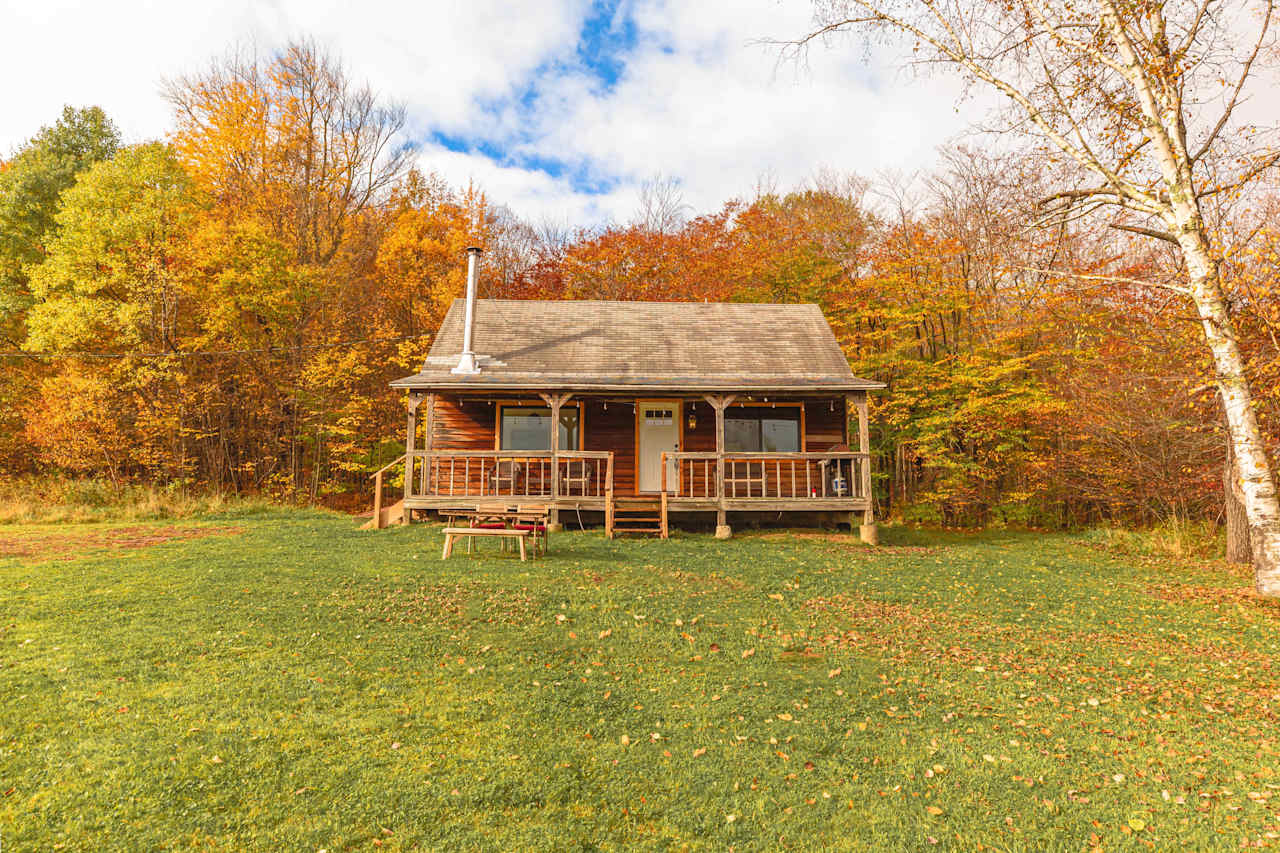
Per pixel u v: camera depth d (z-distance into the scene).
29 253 25.02
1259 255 10.03
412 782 4.49
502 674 6.46
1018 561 13.30
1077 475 20.17
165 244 22.20
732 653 7.34
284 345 25.73
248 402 24.64
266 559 11.40
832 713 5.82
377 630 7.59
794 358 17.88
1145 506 18.38
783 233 30.41
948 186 24.56
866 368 23.20
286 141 29.34
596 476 17.78
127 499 19.53
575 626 8.03
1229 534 13.55
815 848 3.97
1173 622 8.81
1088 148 11.09
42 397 22.12
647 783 4.63
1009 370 19.81
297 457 25.61
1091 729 5.56
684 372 17.08
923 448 21.48
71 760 4.55
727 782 4.66
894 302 23.62
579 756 4.96
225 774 4.46
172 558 11.40
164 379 21.78
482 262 32.69
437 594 9.20
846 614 9.00
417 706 5.65
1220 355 10.31
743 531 16.27
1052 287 15.34
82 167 27.28
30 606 8.20
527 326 19.05
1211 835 4.07
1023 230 12.12
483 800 4.33
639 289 32.75
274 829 3.94
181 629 7.36
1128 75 10.26
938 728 5.57
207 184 27.56
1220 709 5.98
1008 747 5.23
